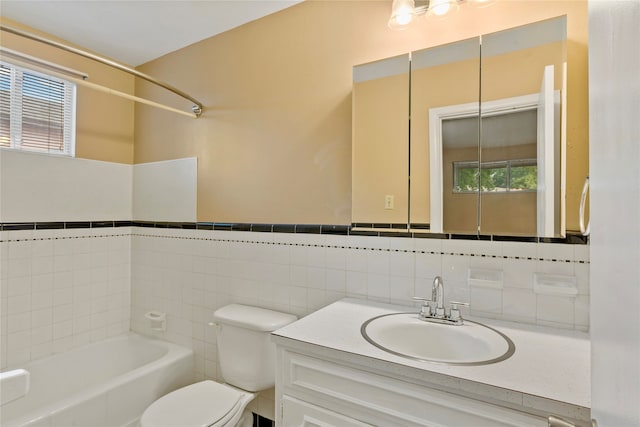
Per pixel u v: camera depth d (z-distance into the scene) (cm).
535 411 76
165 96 224
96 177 219
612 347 39
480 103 130
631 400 33
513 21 127
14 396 105
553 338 108
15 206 182
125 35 201
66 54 207
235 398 148
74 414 141
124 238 234
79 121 212
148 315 219
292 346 107
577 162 117
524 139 123
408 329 123
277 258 176
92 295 215
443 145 137
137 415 165
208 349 199
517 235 123
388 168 147
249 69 188
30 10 175
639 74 31
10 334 179
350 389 99
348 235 157
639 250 31
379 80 150
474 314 130
